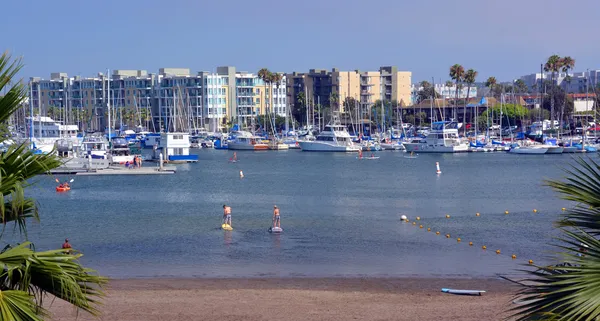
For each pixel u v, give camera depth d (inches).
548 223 2110.0
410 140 6378.0
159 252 1646.2
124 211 2426.2
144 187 3297.2
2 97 473.1
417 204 2645.2
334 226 2049.7
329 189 3245.6
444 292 1230.9
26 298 432.1
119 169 3976.4
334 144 6225.4
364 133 7716.5
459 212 2391.7
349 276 1380.4
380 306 1122.7
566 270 473.1
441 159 5349.4
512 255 1595.7
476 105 7052.2
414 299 1175.0
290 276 1380.4
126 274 1403.8
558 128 6023.6
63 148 4045.3
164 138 4726.9
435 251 1658.5
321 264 1504.7
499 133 6835.6
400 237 1857.8
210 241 1791.3
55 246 1742.1
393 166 4729.3
